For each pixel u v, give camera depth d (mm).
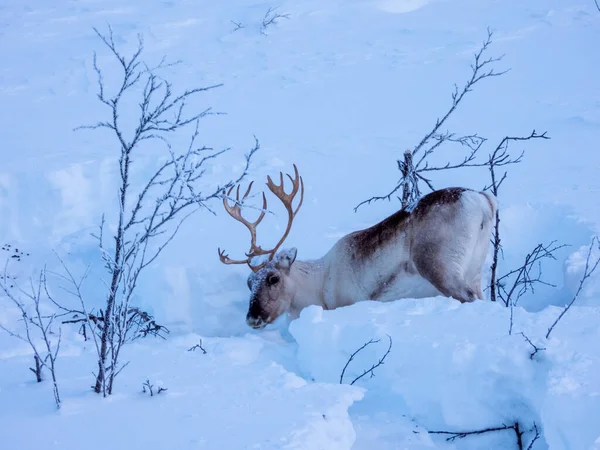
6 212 21141
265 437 8266
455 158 22750
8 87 33469
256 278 15383
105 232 18750
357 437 10516
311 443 8242
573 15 38000
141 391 9672
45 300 16828
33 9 44469
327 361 12180
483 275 16594
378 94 30188
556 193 19000
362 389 9711
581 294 14148
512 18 38375
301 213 19422
